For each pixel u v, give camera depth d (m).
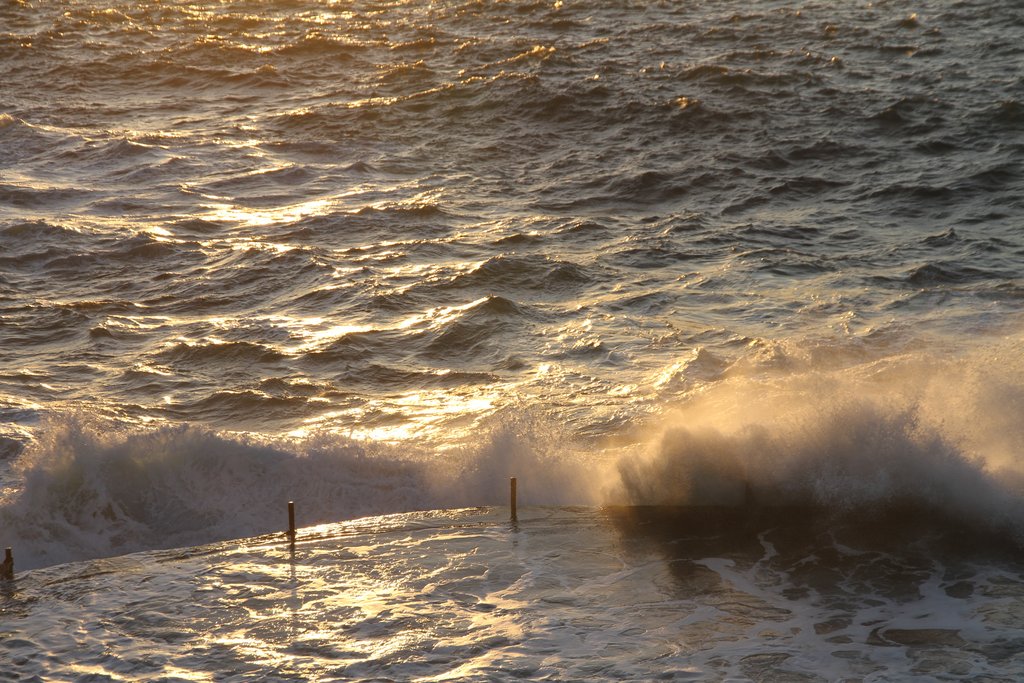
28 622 27.89
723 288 65.44
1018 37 134.12
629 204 88.38
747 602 28.39
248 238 79.06
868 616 27.47
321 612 28.22
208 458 38.91
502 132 111.38
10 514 35.97
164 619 27.95
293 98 128.00
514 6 171.88
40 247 76.69
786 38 141.12
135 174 98.06
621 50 139.50
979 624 26.88
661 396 48.19
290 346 57.56
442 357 55.88
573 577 30.16
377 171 99.38
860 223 80.44
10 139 111.25
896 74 122.38
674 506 35.34
